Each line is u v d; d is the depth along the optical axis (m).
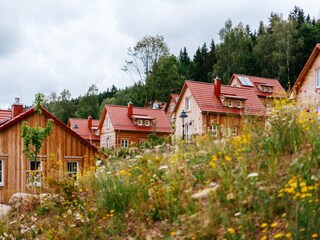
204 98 40.38
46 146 23.58
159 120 49.97
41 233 7.71
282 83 64.06
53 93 93.56
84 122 60.09
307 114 7.38
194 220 5.52
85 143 24.86
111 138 47.94
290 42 65.62
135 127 48.06
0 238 7.84
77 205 8.18
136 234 6.16
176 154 7.36
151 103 66.88
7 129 22.70
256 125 7.62
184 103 42.16
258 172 5.95
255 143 6.89
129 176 7.74
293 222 4.78
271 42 67.50
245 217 5.12
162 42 65.56
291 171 5.70
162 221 6.03
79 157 24.55
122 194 7.18
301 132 6.81
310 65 31.81
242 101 41.38
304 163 5.75
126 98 90.00
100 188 8.02
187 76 89.62
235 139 7.36
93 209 7.40
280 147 6.57
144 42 65.00
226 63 69.94
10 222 8.55
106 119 49.72
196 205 5.87
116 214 6.96
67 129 24.22
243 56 69.38
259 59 67.81
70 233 6.84
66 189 8.69
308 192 5.08
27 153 14.66
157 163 7.52
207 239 5.24
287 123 6.94
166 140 10.95
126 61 65.00
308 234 4.52
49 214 8.47
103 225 6.84
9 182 22.45
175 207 6.05
